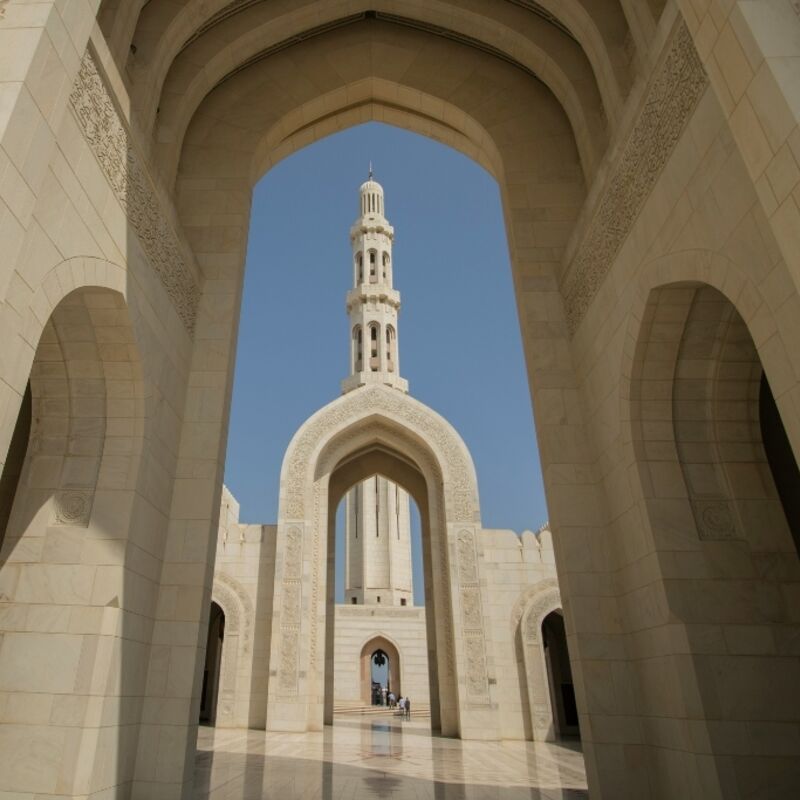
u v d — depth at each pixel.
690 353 7.42
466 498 21.75
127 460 7.36
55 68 5.02
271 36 11.31
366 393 23.55
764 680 6.45
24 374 4.95
